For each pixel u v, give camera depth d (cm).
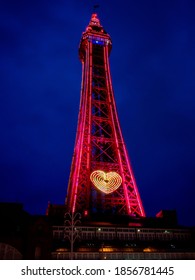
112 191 11362
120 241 8831
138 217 10569
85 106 13500
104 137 13075
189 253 8288
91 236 8806
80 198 11019
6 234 7781
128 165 12319
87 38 16238
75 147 13188
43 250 7688
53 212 10306
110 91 14525
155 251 8138
